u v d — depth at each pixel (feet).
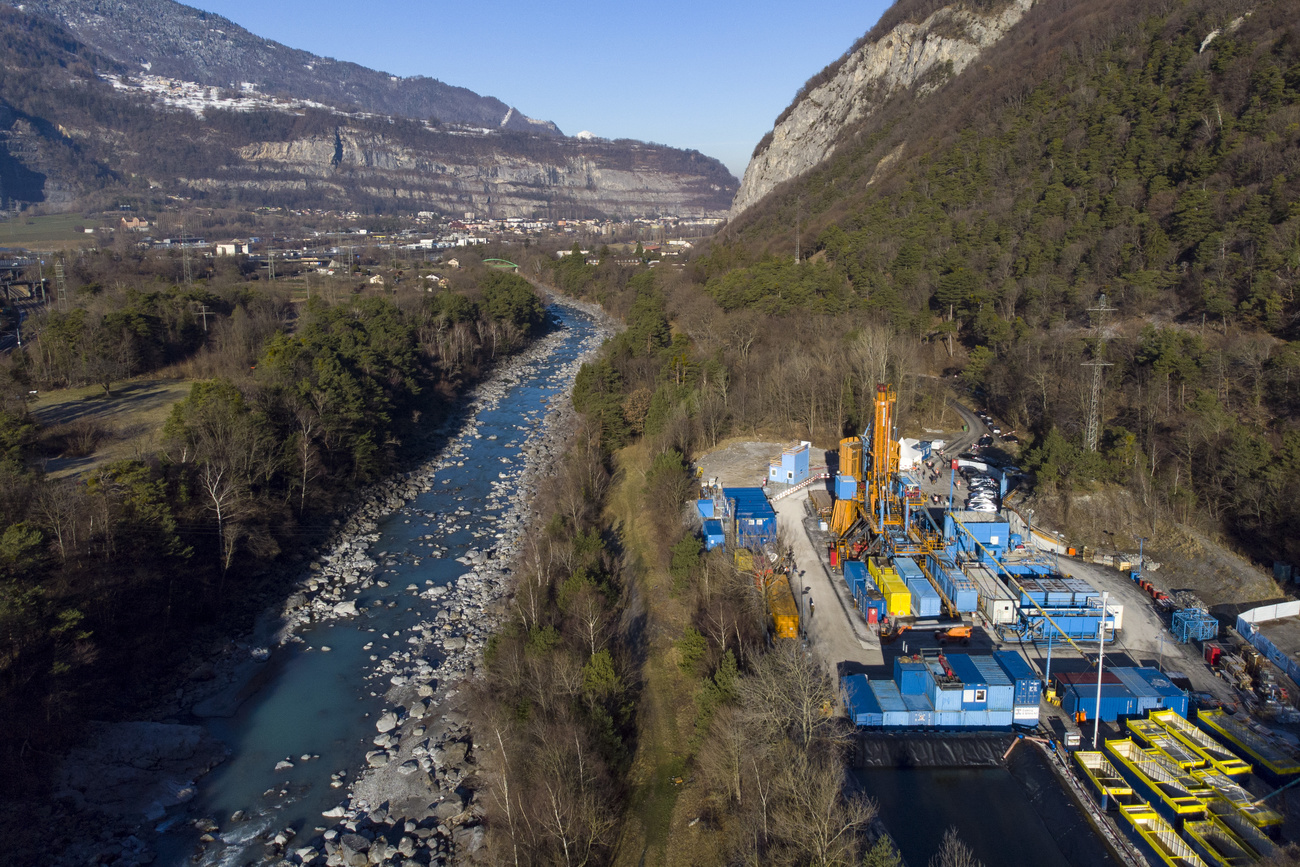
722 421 444.55
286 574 309.42
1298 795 166.40
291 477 343.67
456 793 196.34
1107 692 198.08
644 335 558.56
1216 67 551.59
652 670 234.38
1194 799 164.04
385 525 360.69
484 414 538.88
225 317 592.60
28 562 217.15
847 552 293.84
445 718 224.74
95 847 178.81
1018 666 212.84
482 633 269.44
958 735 194.70
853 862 139.74
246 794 198.39
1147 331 383.24
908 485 293.84
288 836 184.03
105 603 237.25
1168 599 251.39
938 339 542.57
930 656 222.69
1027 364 431.84
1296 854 145.28
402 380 489.26
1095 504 310.65
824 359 473.67
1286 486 264.52
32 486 256.52
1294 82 486.38
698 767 192.95
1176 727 189.88
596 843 169.17
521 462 444.55
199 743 214.48
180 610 265.34
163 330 529.45
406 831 184.44
